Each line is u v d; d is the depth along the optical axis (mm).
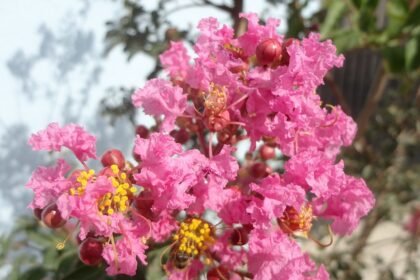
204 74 218
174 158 196
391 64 326
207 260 217
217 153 225
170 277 217
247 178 224
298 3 403
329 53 212
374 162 520
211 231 213
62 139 206
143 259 200
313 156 208
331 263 535
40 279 281
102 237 208
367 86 729
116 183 196
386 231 757
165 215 207
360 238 571
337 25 337
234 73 218
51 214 201
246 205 207
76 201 191
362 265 549
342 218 223
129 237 199
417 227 568
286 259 199
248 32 227
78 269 234
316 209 225
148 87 221
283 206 200
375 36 326
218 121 214
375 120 531
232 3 390
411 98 534
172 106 219
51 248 282
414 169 546
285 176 209
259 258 201
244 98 214
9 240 333
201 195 207
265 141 241
